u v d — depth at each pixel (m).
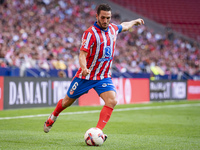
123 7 112.06
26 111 35.47
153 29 112.06
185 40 111.19
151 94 55.34
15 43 64.75
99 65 16.58
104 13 15.84
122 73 59.28
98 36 16.20
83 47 15.97
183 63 92.12
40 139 18.03
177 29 117.56
